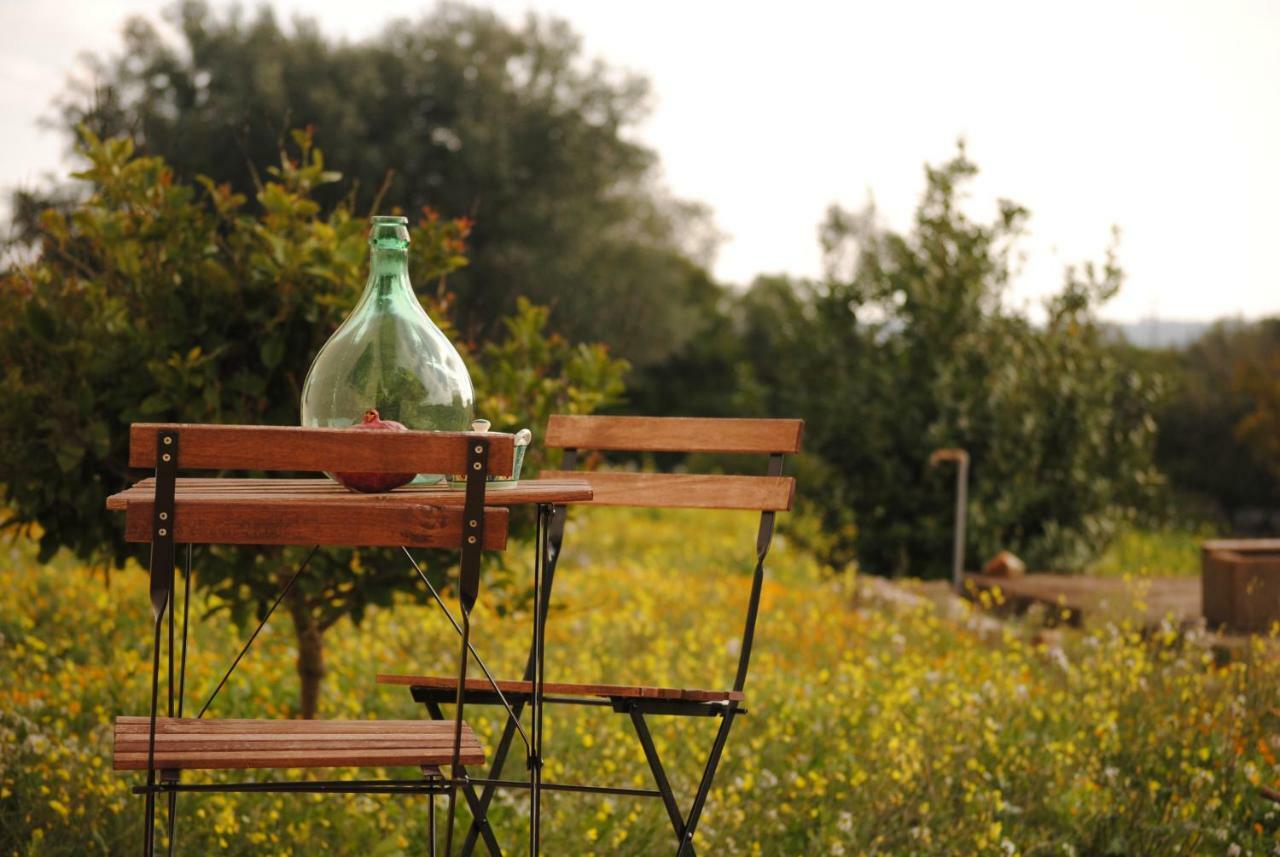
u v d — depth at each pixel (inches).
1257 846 156.3
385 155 924.6
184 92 860.0
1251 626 268.1
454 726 102.0
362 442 91.4
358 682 217.5
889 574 461.4
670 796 115.6
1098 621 268.8
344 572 172.1
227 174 422.9
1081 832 161.8
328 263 165.9
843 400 475.8
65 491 163.8
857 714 199.2
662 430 140.9
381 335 107.5
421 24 1024.2
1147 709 197.2
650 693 114.7
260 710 200.4
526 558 319.6
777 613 297.7
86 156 170.9
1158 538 576.7
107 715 191.2
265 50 883.4
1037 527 459.5
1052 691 218.5
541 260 919.7
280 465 90.5
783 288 522.0
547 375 205.9
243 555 167.3
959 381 456.1
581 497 101.0
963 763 178.7
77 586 277.0
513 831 155.9
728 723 117.8
